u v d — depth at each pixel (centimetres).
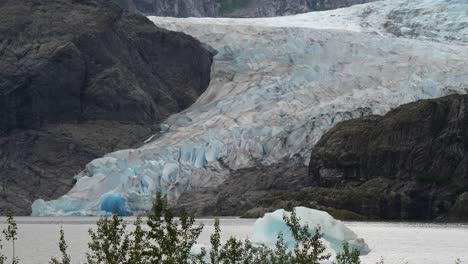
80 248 14512
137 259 4975
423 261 12544
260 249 6103
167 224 5028
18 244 15462
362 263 12275
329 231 10969
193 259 5569
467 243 16000
